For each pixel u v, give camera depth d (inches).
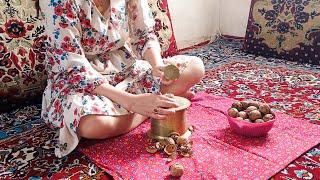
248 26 110.5
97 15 57.3
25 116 72.7
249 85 84.0
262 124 56.6
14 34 74.3
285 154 53.2
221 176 48.4
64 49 54.9
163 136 57.7
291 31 101.6
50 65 58.6
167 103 54.5
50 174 51.4
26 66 75.8
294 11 101.0
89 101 54.6
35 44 76.7
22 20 75.4
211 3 129.0
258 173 49.0
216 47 120.3
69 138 55.0
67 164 53.7
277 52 104.7
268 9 106.0
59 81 58.5
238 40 128.3
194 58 70.3
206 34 130.7
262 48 107.7
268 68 95.9
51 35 55.0
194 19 124.8
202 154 53.9
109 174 50.4
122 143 57.9
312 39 97.6
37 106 77.9
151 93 59.2
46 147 59.4
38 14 62.6
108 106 55.8
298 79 86.9
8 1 74.2
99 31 57.8
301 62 100.3
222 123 63.5
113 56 62.7
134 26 65.2
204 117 66.1
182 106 57.7
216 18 132.9
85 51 59.1
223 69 96.0
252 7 109.5
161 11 103.7
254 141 57.1
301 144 55.9
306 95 77.0
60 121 55.7
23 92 76.4
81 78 54.8
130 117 59.8
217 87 83.4
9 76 73.9
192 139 58.0
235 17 130.0
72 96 55.4
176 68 60.3
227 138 58.2
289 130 60.3
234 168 50.2
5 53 72.9
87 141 58.9
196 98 74.7
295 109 70.2
